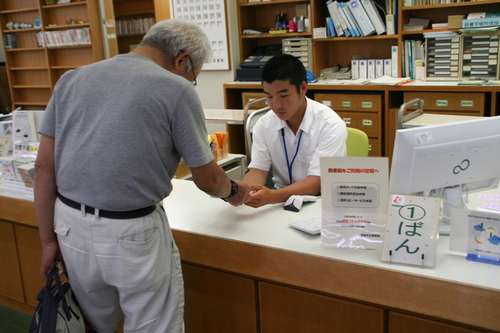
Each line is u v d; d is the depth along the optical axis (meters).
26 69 6.89
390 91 4.33
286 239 1.57
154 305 1.43
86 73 1.35
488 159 1.56
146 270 1.35
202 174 1.38
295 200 1.85
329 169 1.43
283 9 5.28
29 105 7.19
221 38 5.31
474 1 4.02
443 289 1.25
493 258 1.34
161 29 1.41
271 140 2.25
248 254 1.56
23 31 6.76
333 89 4.57
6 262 2.41
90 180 1.30
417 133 1.45
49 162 1.41
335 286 1.40
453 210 1.37
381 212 1.42
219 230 1.68
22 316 2.48
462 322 1.22
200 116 1.37
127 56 1.36
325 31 4.74
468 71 4.14
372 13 4.50
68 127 1.35
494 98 3.82
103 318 1.54
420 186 1.52
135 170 1.28
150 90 1.28
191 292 1.76
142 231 1.33
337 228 1.47
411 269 1.32
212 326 1.75
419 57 4.43
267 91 1.94
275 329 1.60
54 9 6.43
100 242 1.32
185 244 1.69
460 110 4.02
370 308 1.39
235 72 5.38
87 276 1.40
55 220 1.44
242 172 3.06
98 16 6.12
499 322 1.18
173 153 1.39
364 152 2.41
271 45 5.42
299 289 1.50
